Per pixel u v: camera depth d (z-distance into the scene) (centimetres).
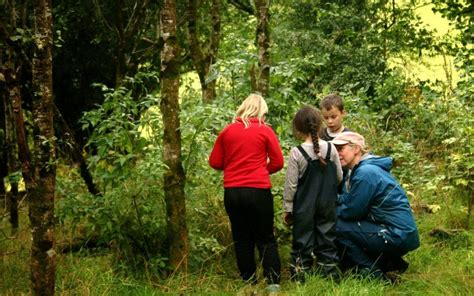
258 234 524
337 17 1195
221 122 533
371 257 532
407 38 1118
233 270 560
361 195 518
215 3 949
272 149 518
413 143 830
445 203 669
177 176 527
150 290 499
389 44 1145
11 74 437
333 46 1136
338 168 527
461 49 1026
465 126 686
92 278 511
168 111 524
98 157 534
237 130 518
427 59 1116
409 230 512
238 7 1231
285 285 526
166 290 506
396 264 531
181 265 528
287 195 526
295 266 523
